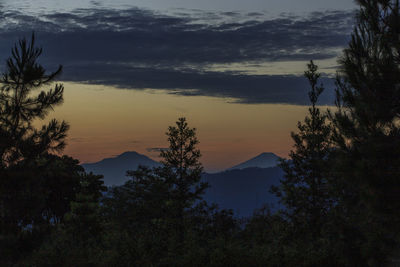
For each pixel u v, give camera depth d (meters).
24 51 12.86
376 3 12.18
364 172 11.49
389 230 11.98
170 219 27.61
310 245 19.02
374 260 12.40
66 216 27.91
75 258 19.73
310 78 23.03
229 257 17.61
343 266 15.48
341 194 14.98
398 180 11.02
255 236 24.03
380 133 11.48
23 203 12.70
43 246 20.08
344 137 12.70
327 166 17.78
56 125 13.43
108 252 20.78
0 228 12.32
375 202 11.38
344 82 13.00
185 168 30.14
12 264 12.79
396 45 11.62
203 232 26.31
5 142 12.46
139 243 21.11
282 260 17.27
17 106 12.98
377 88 11.46
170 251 20.28
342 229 14.12
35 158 13.30
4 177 12.35
